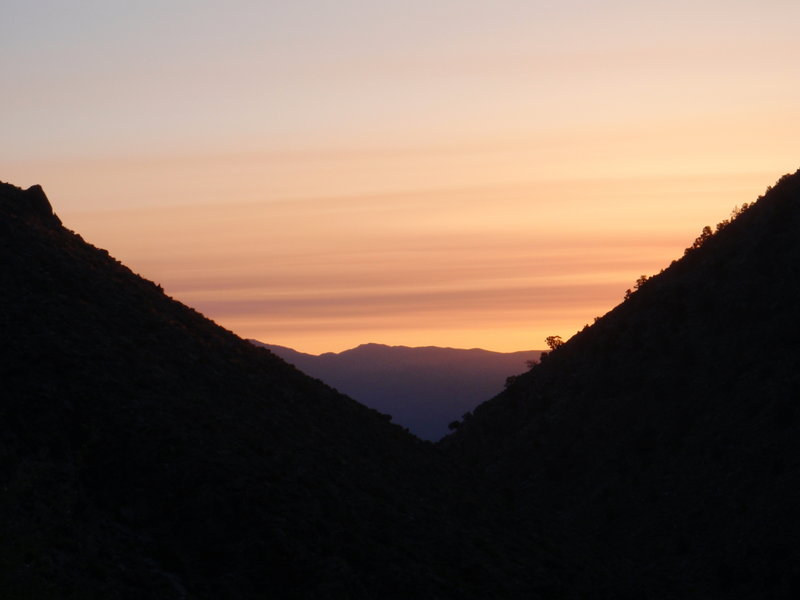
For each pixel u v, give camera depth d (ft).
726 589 169.89
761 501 184.24
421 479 154.61
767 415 203.00
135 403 116.78
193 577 93.61
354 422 164.04
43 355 118.93
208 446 113.50
